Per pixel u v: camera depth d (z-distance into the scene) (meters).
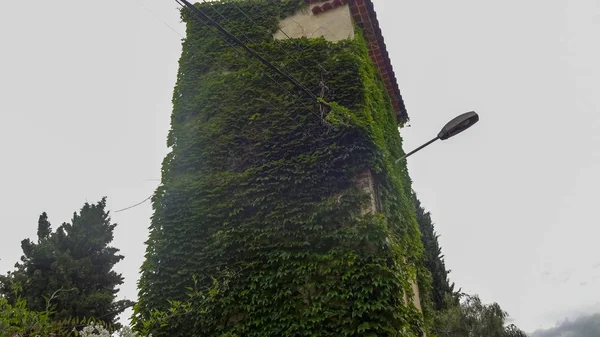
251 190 7.53
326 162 7.44
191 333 6.62
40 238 19.20
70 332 4.96
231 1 10.53
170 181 8.38
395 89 12.50
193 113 9.13
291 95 8.51
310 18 9.85
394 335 5.79
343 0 9.67
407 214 9.16
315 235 6.84
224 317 6.58
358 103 8.10
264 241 7.02
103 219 20.61
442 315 20.06
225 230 7.31
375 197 7.21
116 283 19.39
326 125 7.81
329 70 8.66
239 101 8.81
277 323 6.23
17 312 4.11
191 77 9.66
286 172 7.56
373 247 6.56
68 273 17.39
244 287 6.70
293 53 9.12
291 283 6.51
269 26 9.90
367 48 10.70
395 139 11.33
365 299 6.11
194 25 10.45
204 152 8.43
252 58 9.33
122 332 6.11
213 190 7.81
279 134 8.09
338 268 6.43
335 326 6.00
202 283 6.96
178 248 7.42
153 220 7.90
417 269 9.30
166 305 6.96
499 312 20.20
